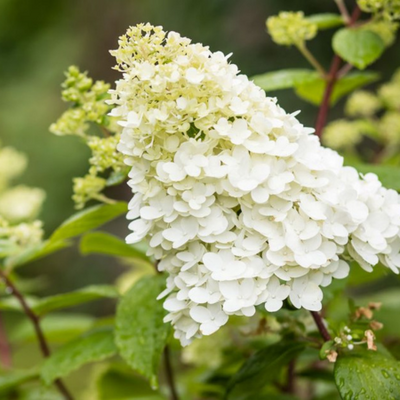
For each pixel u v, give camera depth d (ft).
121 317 4.37
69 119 4.41
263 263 3.83
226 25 9.57
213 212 3.86
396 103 5.65
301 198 3.87
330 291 4.47
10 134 14.30
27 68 15.62
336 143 5.68
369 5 4.62
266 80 4.71
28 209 5.38
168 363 4.70
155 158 3.87
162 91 3.82
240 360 4.89
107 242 4.61
